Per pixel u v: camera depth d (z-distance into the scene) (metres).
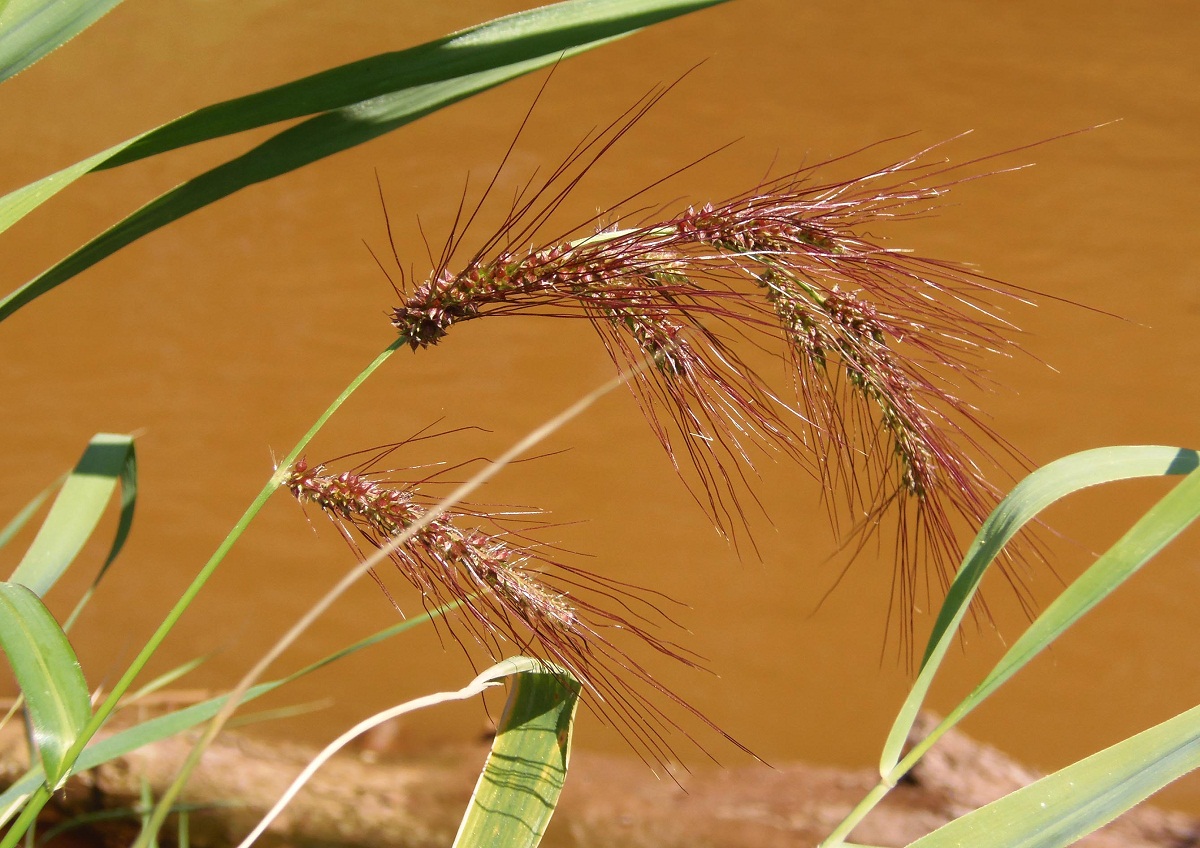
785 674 1.56
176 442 2.03
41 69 3.41
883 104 3.10
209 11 3.66
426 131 2.98
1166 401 2.09
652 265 0.57
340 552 1.79
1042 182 2.73
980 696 0.59
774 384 1.62
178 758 1.02
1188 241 2.53
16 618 0.57
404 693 1.47
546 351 2.25
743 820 0.99
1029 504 0.59
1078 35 3.37
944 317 0.59
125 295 2.44
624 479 1.94
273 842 0.98
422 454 1.99
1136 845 0.95
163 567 1.75
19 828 0.56
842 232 0.58
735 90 3.15
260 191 2.78
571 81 3.19
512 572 0.57
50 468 1.96
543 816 0.60
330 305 2.40
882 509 0.60
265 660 0.55
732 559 1.77
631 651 1.56
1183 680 1.58
